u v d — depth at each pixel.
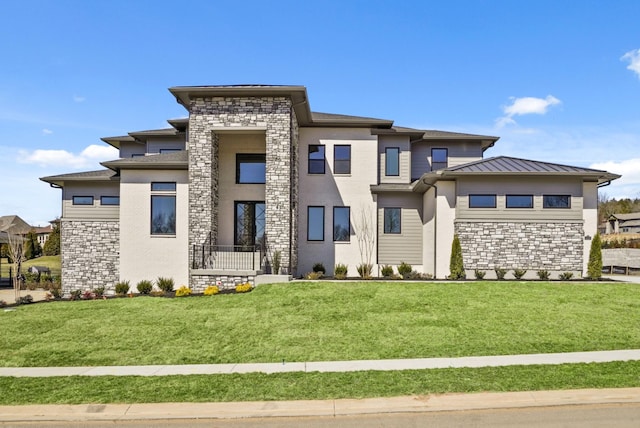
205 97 17.69
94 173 22.83
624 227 71.81
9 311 13.57
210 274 16.81
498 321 11.29
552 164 19.59
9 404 6.76
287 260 17.47
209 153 17.69
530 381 7.29
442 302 13.07
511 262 18.50
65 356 9.47
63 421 6.27
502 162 19.94
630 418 6.05
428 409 6.40
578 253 18.38
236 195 19.33
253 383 7.48
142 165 18.28
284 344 9.91
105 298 15.57
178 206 18.44
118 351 9.73
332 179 21.27
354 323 11.30
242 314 12.41
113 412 6.43
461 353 9.10
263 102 17.61
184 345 10.04
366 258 21.12
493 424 5.89
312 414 6.32
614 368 7.90
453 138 23.33
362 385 7.27
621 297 13.63
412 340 9.99
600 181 19.83
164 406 6.58
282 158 17.53
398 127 23.81
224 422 6.14
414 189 21.31
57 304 14.60
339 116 23.19
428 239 21.03
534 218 18.53
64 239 21.66
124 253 18.41
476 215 18.69
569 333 10.35
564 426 5.81
